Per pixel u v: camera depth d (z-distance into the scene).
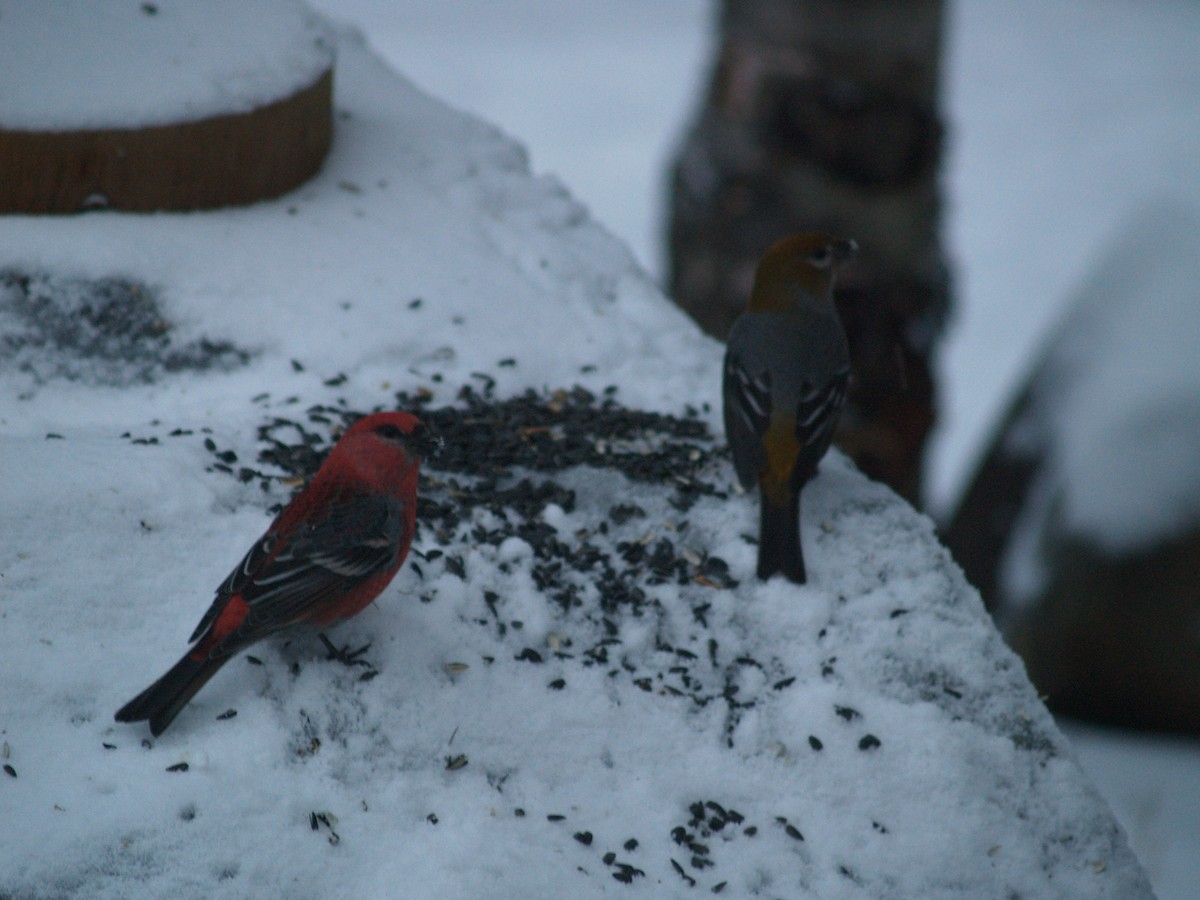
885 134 14.99
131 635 7.27
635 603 8.37
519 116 39.19
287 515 7.18
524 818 6.98
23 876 5.99
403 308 10.73
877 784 7.64
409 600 7.93
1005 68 45.91
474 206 12.26
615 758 7.52
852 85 14.89
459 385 10.20
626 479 9.38
